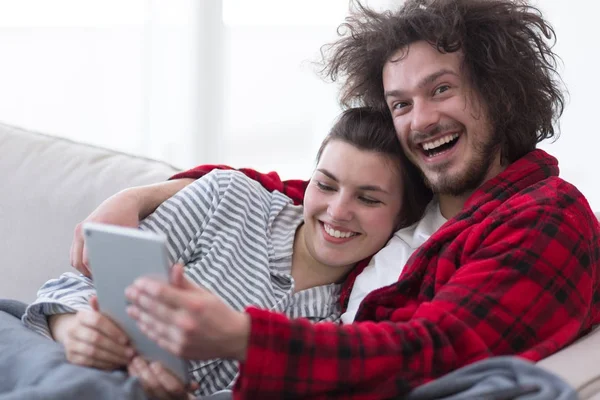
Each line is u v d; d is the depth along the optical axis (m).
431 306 1.04
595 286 1.16
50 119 2.39
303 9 2.45
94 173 1.57
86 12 2.36
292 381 0.92
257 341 0.91
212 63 2.40
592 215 1.19
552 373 0.88
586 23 2.06
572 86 2.10
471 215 1.18
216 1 2.37
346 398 0.95
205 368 1.21
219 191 1.36
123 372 1.01
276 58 2.48
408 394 0.95
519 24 1.27
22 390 0.91
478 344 1.00
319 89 2.47
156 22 2.40
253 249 1.33
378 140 1.29
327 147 1.32
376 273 1.28
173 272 0.88
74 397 0.91
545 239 1.08
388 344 0.96
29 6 2.32
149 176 1.54
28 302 1.53
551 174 1.23
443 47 1.20
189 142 2.42
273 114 2.51
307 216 1.33
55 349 1.04
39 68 2.36
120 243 0.89
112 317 0.99
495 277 1.05
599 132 2.09
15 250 1.56
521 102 1.25
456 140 1.26
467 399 0.88
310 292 1.32
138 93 2.43
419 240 1.28
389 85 1.28
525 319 1.04
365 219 1.29
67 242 1.53
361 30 1.38
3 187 1.61
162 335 0.90
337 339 0.94
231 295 1.25
